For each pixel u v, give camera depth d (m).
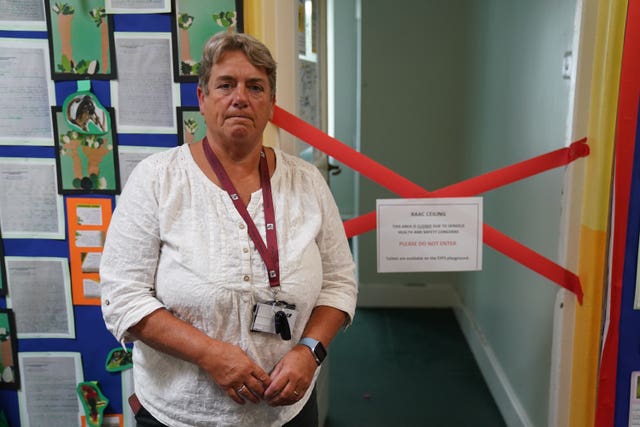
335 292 1.27
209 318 1.10
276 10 1.49
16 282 1.62
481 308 3.04
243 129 1.11
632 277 1.57
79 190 1.57
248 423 1.17
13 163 1.55
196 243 1.10
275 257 1.13
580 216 1.61
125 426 1.71
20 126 1.53
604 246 1.57
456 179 3.53
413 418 2.46
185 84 1.51
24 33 1.48
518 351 2.34
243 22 1.48
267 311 1.11
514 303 2.40
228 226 1.12
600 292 1.60
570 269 1.65
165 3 1.46
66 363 1.68
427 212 1.59
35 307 1.64
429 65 3.39
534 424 2.11
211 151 1.18
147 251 1.12
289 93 1.56
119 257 1.12
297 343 1.20
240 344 1.13
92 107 1.51
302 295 1.15
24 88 1.51
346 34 4.65
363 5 3.34
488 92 2.86
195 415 1.16
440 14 3.33
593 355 1.63
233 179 1.17
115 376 1.68
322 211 1.25
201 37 1.48
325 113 2.31
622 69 1.46
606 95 1.49
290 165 1.25
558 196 1.83
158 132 1.54
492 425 2.42
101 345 1.66
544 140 1.98
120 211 1.14
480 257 1.62
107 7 1.47
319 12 2.14
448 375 2.85
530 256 1.63
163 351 1.11
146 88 1.51
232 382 1.09
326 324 1.22
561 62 1.81
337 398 2.62
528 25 2.20
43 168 1.56
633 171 1.51
